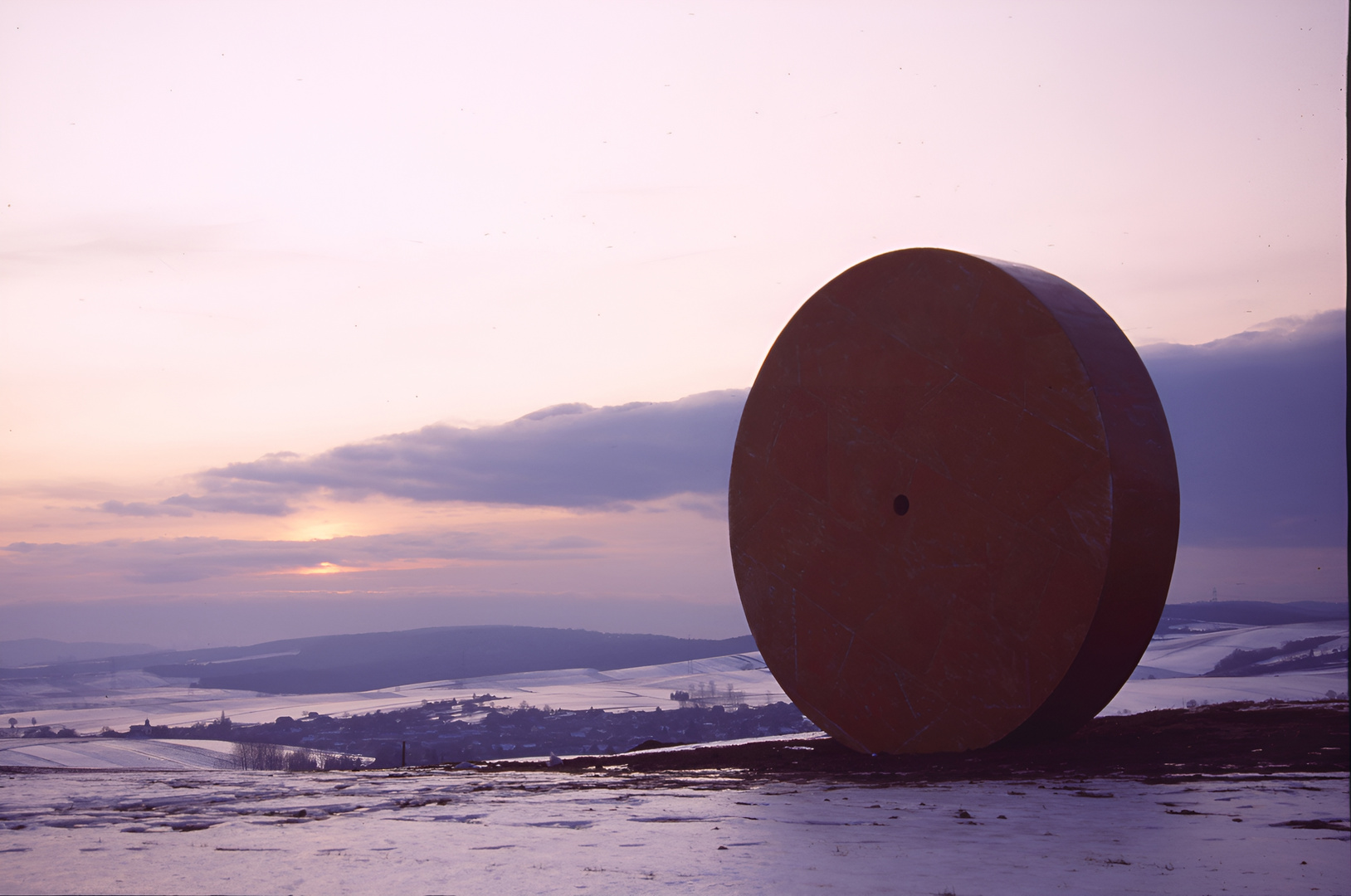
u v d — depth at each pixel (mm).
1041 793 9172
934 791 9758
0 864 5668
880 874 5383
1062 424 12969
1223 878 5145
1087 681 12945
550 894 4855
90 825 7473
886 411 15078
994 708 13438
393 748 128750
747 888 5008
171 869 5496
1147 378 13258
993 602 13539
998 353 13734
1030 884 5047
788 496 16406
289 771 15734
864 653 15102
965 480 13977
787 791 10094
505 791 10516
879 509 15062
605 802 9133
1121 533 12422
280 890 4926
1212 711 15875
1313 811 7477
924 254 14789
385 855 6051
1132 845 6250
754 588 16906
